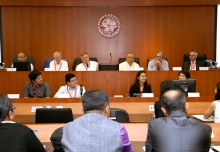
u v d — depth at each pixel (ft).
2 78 18.10
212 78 18.31
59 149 6.19
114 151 5.04
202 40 26.71
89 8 26.68
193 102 13.17
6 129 5.61
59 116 10.11
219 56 26.78
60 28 26.73
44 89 15.35
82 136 5.13
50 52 26.78
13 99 13.24
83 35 26.81
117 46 26.89
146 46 26.84
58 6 26.48
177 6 26.53
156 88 18.22
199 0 25.21
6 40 26.50
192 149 5.67
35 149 5.71
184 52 26.76
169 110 6.23
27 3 25.45
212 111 10.82
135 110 12.88
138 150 7.72
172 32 26.71
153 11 26.61
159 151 5.81
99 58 26.91
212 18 26.53
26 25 26.53
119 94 18.21
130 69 20.21
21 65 18.42
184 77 15.44
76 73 18.15
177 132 5.84
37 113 10.09
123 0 25.30
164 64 20.36
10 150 5.39
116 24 26.73
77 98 13.39
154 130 6.01
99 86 18.20
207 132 5.92
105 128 5.22
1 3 25.36
